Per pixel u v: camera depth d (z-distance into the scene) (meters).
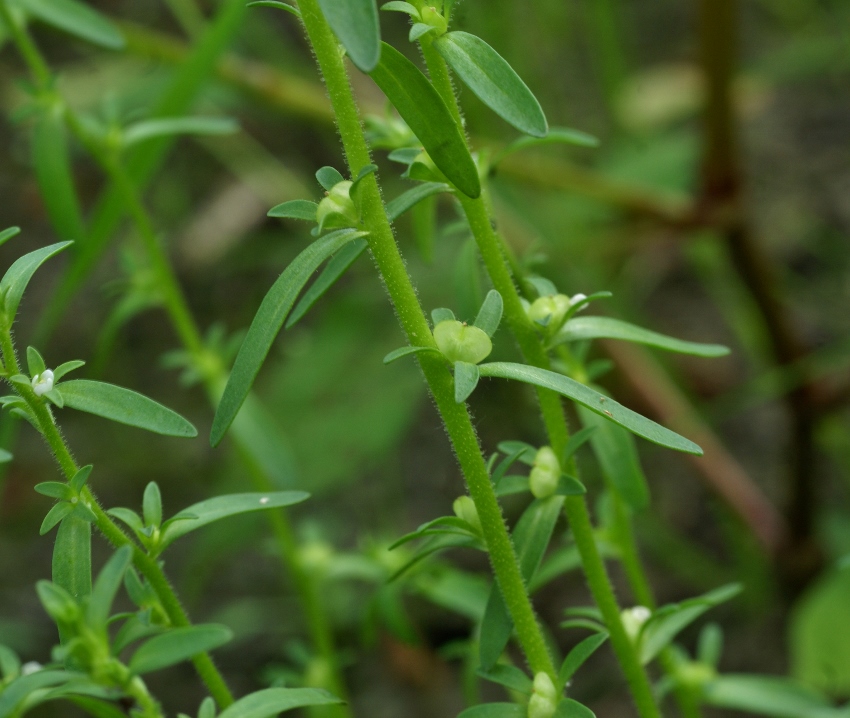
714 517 0.40
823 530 0.38
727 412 0.42
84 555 0.21
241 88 0.37
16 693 0.20
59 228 0.26
